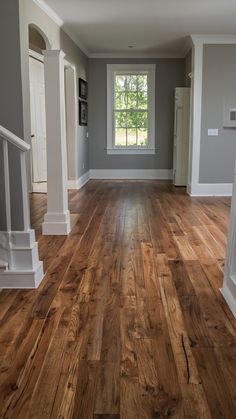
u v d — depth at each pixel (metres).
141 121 8.98
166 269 3.17
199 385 1.74
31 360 1.93
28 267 2.80
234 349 2.02
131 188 7.75
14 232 2.78
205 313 2.42
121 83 8.88
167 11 5.39
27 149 2.70
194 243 3.93
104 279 2.97
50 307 2.50
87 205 5.99
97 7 5.21
